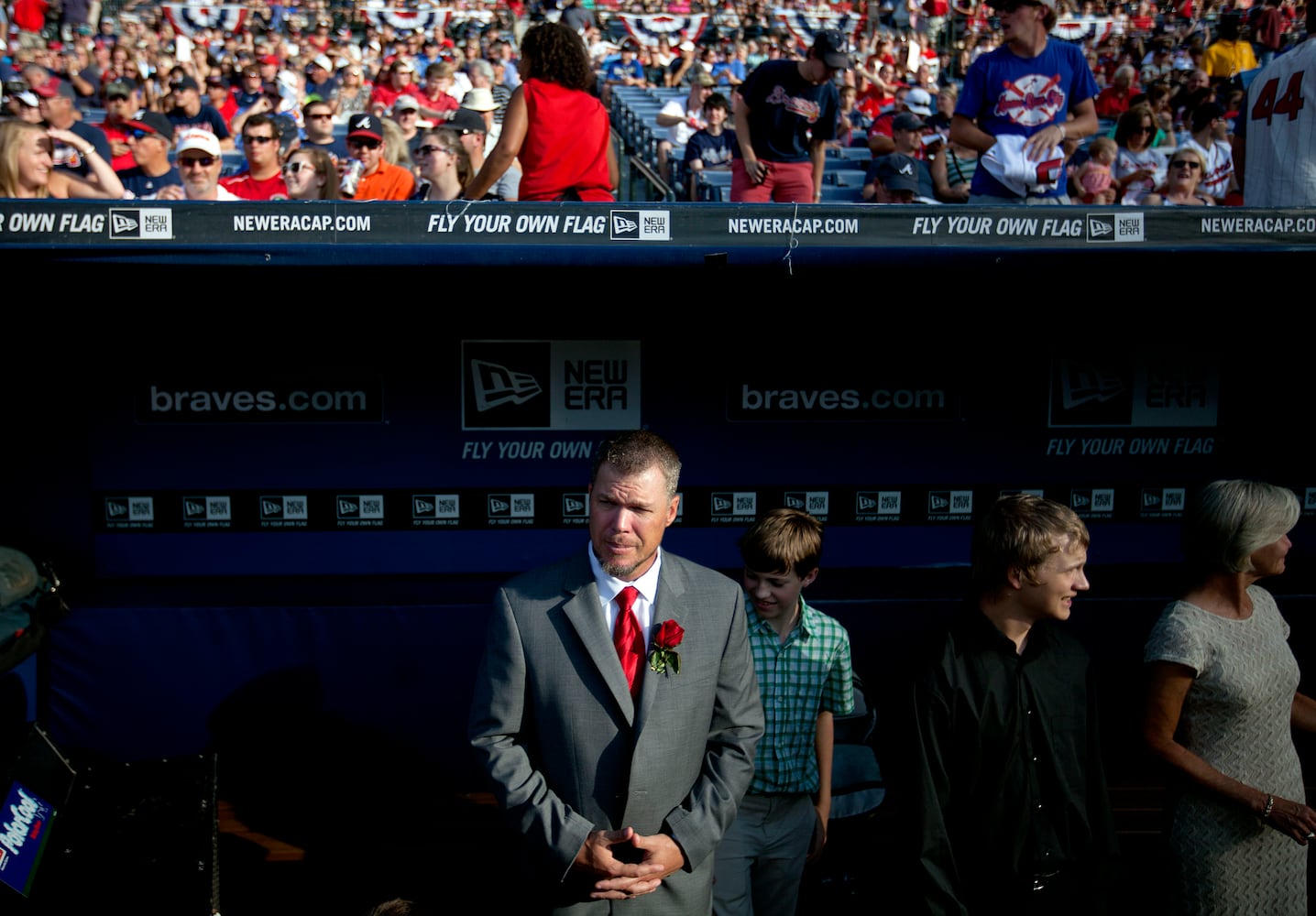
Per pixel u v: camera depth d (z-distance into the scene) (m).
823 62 4.91
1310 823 2.55
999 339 3.82
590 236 2.92
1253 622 2.69
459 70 11.31
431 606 3.59
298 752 3.60
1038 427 3.89
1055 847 2.50
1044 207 3.02
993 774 2.47
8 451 3.53
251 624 3.55
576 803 2.42
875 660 3.78
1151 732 2.70
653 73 12.75
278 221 2.84
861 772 3.36
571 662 2.42
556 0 13.26
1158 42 11.88
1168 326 3.86
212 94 9.65
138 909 2.51
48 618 3.38
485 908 3.21
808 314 3.74
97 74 11.15
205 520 3.66
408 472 3.71
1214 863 2.70
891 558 3.92
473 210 2.88
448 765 3.66
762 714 2.63
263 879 3.27
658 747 2.41
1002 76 4.31
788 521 2.82
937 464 3.89
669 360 3.73
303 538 3.71
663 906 2.48
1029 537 2.44
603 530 2.39
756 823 2.88
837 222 2.99
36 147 3.88
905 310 3.77
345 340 3.61
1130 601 3.83
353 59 11.50
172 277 3.28
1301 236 3.08
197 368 3.57
